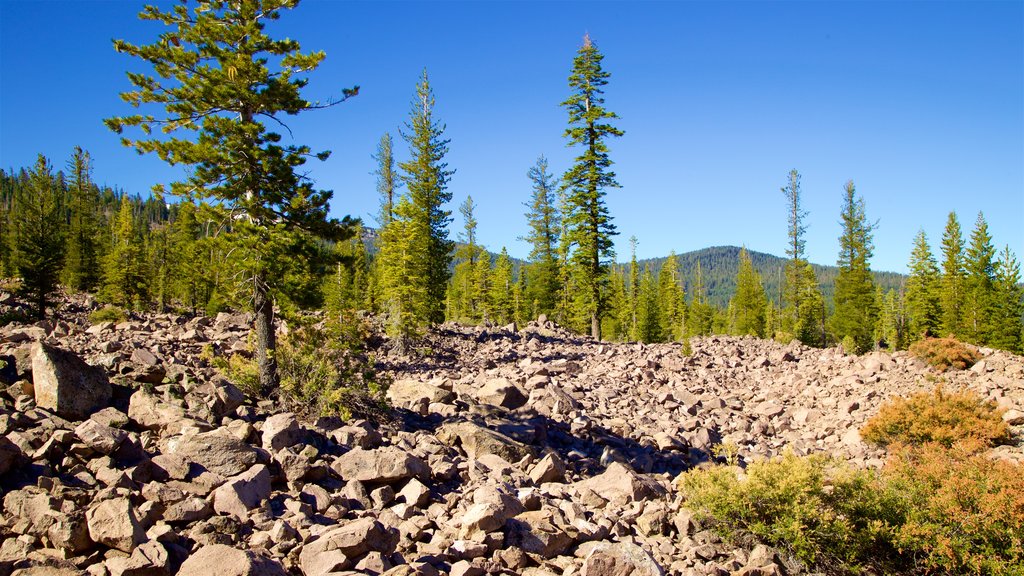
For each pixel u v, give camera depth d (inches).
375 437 416.5
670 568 277.6
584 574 249.0
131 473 282.2
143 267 1957.4
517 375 792.3
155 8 535.2
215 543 246.1
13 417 297.4
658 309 3088.1
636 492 363.6
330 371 462.6
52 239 1400.1
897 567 311.0
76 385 337.7
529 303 2834.6
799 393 794.8
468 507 320.8
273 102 559.8
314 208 590.2
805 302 2394.2
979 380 726.5
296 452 354.0
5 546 216.7
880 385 759.7
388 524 288.0
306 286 568.7
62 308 1459.2
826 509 321.4
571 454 478.0
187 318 1063.0
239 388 482.0
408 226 1089.4
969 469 344.5
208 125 531.8
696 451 545.0
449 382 650.8
